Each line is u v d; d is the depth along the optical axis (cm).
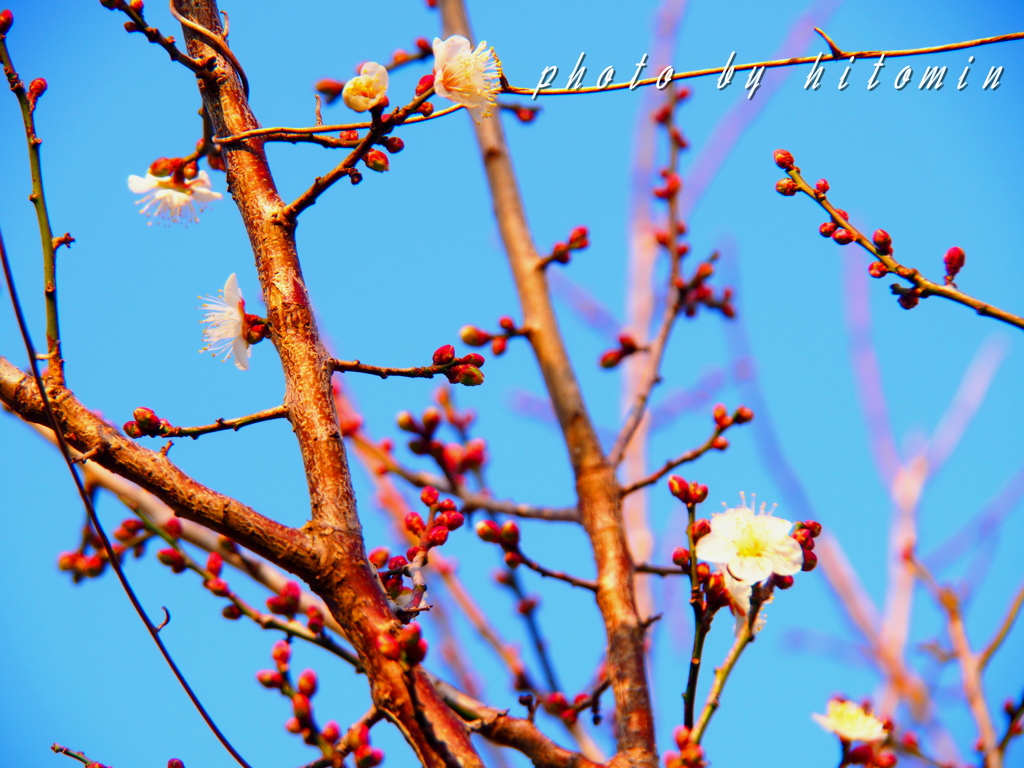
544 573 112
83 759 109
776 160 111
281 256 108
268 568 112
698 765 105
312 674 109
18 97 106
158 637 105
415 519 109
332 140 108
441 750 103
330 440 106
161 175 109
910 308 109
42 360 105
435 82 108
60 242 106
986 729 114
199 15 111
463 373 108
